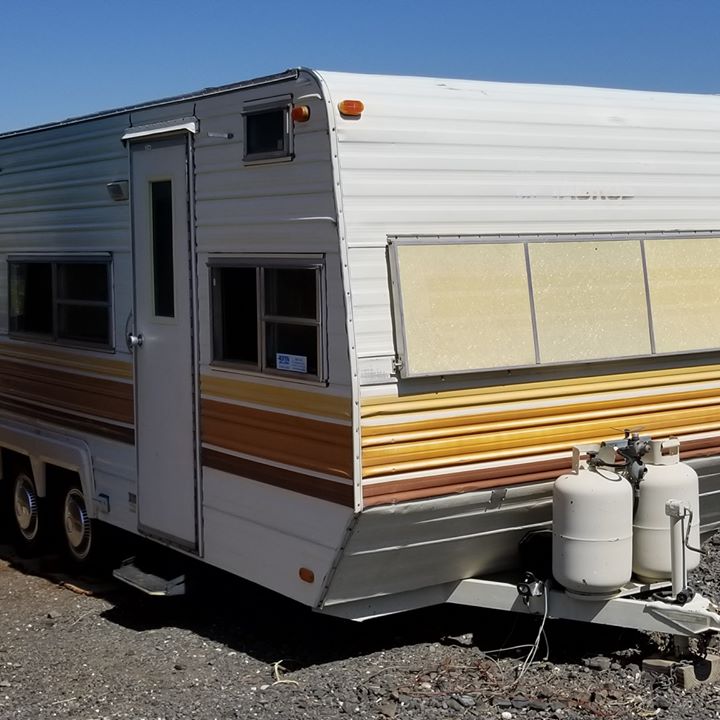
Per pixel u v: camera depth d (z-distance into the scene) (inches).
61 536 340.8
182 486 266.7
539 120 238.8
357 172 215.5
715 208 265.7
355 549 220.7
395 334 216.7
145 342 278.2
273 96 228.8
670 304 253.1
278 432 232.8
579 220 243.9
